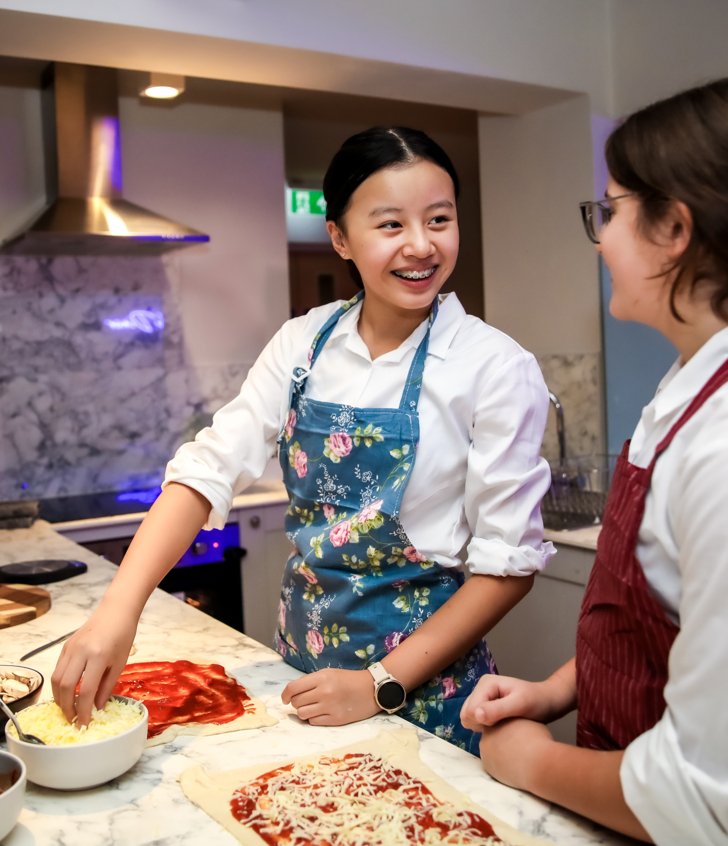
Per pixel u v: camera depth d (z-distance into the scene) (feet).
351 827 2.81
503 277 11.68
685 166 2.45
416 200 4.12
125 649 3.66
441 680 4.31
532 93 10.21
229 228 12.06
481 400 4.27
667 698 2.44
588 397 10.78
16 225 10.77
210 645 4.81
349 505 4.48
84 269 11.22
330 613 4.44
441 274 4.28
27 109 10.75
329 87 9.61
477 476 4.18
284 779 3.15
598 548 3.05
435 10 9.04
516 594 4.19
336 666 4.45
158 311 11.68
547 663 8.54
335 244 4.68
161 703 3.95
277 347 5.03
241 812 2.95
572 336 10.88
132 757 3.20
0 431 10.91
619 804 2.59
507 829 2.79
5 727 3.41
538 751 3.01
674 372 2.94
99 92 10.45
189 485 4.41
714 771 2.34
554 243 10.95
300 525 4.80
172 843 2.81
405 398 4.38
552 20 9.96
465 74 9.29
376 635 4.37
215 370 12.10
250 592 10.48
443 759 3.36
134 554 4.13
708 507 2.30
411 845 2.71
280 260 12.46
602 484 9.27
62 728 3.28
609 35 10.50
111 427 11.52
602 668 3.01
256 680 4.29
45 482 11.19
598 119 10.41
